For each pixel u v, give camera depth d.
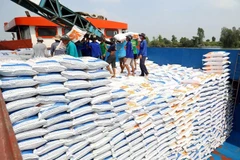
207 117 4.58
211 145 4.88
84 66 2.42
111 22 12.16
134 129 2.97
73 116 2.21
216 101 4.91
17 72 1.89
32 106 1.95
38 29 9.87
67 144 2.17
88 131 2.39
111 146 2.64
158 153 3.43
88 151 2.40
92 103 2.43
